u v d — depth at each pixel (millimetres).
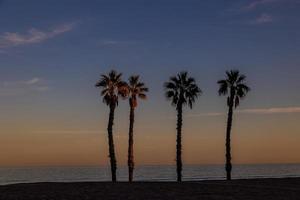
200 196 31922
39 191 35312
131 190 36062
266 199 30141
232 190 35969
